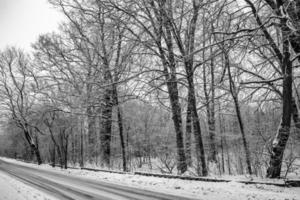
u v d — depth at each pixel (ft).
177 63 67.77
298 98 60.54
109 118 102.53
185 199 38.29
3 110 168.14
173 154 86.53
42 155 187.01
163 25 64.80
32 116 153.17
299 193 39.52
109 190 48.57
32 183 61.82
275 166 52.31
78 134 138.51
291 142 61.16
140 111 117.50
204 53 67.41
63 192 47.65
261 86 61.77
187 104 74.08
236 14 52.80
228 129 102.47
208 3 53.88
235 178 55.36
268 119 75.36
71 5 87.04
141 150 119.34
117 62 81.30
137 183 56.95
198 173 64.80
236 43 50.85
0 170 104.63
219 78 70.28
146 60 70.90
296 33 45.11
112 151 127.54
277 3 48.42
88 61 95.30
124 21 68.39
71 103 104.99
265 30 51.26
